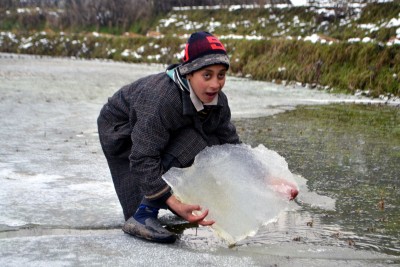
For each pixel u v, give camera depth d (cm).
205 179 232
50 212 282
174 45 1627
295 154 425
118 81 1048
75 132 512
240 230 229
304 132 524
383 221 278
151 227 242
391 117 630
